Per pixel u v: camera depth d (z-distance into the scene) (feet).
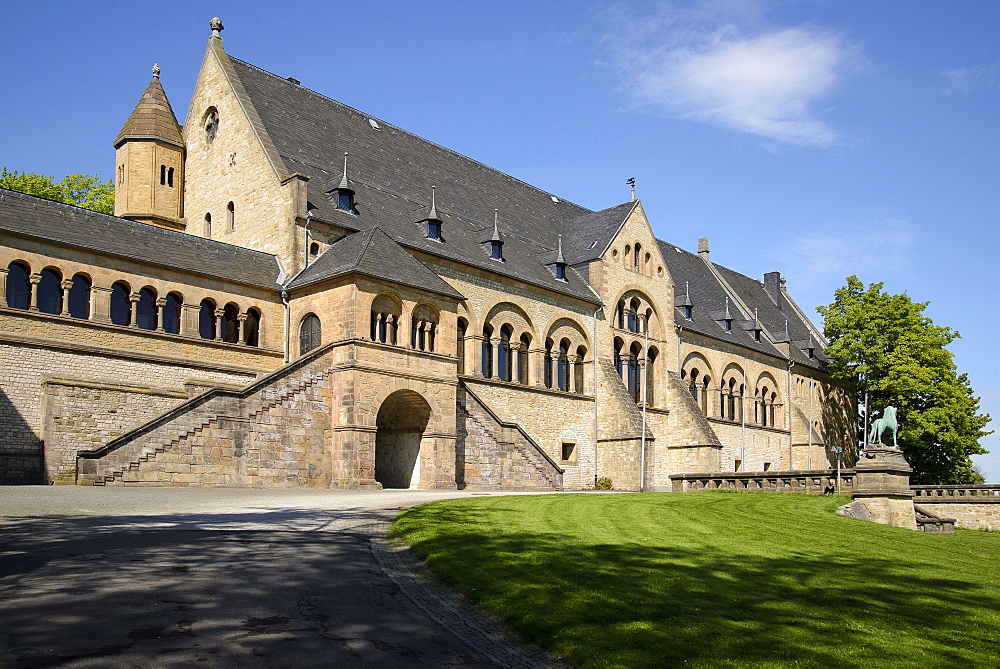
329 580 46.01
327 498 91.66
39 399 102.58
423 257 141.59
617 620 40.50
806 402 262.67
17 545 49.83
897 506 114.21
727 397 224.33
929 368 226.17
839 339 239.50
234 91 147.13
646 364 179.93
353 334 115.34
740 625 41.42
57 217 110.22
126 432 100.48
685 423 190.80
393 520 72.28
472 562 52.13
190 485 98.78
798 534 83.76
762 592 50.83
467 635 38.45
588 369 174.81
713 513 95.35
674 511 93.81
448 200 170.81
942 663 38.17
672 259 248.11
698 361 213.46
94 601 37.99
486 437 135.95
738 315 249.14
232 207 145.38
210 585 42.37
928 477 231.71
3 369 99.86
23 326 102.27
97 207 200.23
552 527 71.46
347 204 140.56
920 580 62.08
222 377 121.19
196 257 122.52
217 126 150.71
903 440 226.99
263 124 144.25
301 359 112.06
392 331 121.29
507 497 99.50
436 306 126.82
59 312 107.04
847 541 82.64
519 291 160.04
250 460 105.09
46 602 37.35
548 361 167.12
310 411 112.68
